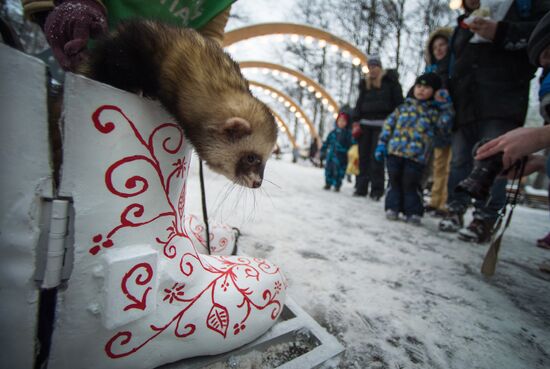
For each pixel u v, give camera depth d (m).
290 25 8.73
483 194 1.93
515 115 2.79
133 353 0.81
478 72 2.95
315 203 4.46
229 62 1.39
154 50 1.10
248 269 1.14
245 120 1.32
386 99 5.30
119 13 1.18
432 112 3.51
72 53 0.97
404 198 3.74
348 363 1.10
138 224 0.77
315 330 1.20
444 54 4.05
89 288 0.70
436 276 2.06
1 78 0.53
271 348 1.14
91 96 0.65
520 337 1.42
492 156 1.88
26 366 0.64
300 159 21.48
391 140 3.70
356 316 1.43
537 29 1.83
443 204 4.41
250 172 1.47
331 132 6.57
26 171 0.58
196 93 1.19
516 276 2.22
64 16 0.96
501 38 2.55
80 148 0.65
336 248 2.43
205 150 1.31
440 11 12.07
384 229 3.29
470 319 1.53
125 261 0.73
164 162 0.83
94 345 0.74
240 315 1.01
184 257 0.91
